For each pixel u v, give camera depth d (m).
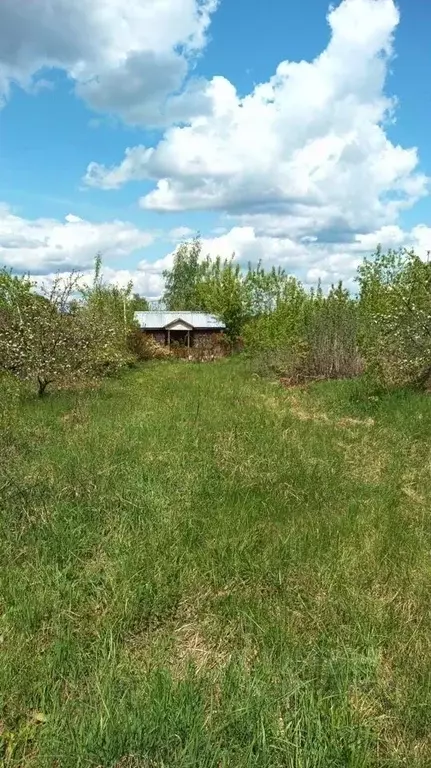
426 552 4.25
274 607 3.47
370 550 4.23
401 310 11.07
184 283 53.44
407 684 2.81
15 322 11.84
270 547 4.26
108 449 6.61
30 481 5.28
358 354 15.27
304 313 19.20
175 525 4.56
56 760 2.35
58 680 2.82
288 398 11.73
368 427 8.59
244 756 2.34
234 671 2.83
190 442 7.14
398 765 2.38
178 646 3.19
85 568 3.93
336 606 3.49
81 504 4.90
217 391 12.53
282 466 6.26
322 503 5.29
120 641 3.20
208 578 3.83
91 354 12.55
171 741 2.38
